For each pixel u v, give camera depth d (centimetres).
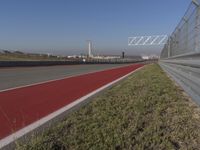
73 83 1759
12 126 656
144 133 596
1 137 572
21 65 4409
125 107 878
